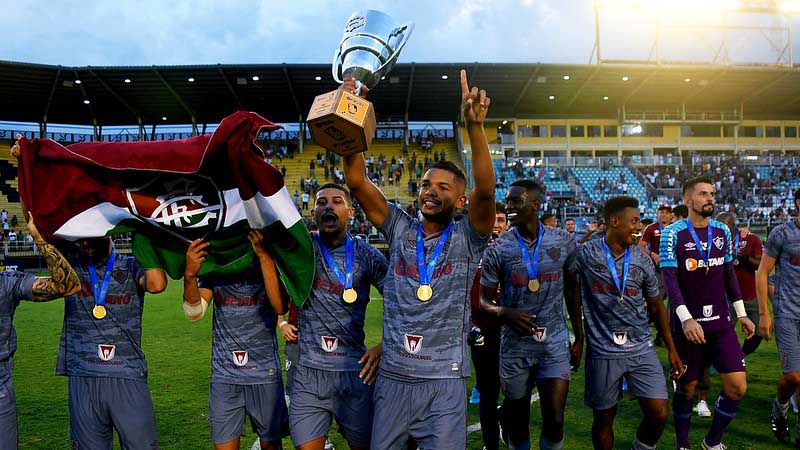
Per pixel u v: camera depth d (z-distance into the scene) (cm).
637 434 420
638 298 415
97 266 355
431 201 288
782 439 487
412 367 282
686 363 456
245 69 3156
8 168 3431
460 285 289
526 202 424
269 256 352
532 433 515
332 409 349
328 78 3312
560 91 3725
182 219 349
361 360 336
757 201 3206
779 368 739
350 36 272
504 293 437
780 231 493
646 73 3450
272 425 373
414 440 295
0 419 329
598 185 3378
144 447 356
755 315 693
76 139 4031
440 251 290
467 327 292
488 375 459
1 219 2802
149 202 346
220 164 341
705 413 562
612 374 414
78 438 352
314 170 3562
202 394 640
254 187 334
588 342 428
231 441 367
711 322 454
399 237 302
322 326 349
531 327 401
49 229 331
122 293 355
